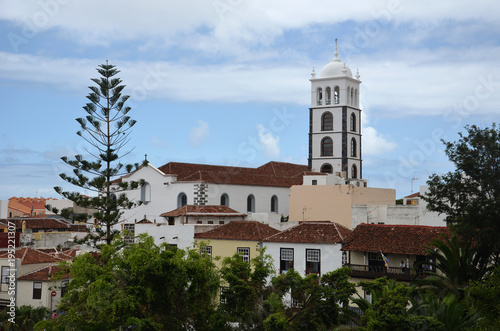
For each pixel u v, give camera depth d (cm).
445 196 5772
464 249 5147
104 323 4378
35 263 7119
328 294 4522
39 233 9088
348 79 13200
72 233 9556
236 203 10094
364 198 9506
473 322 4184
